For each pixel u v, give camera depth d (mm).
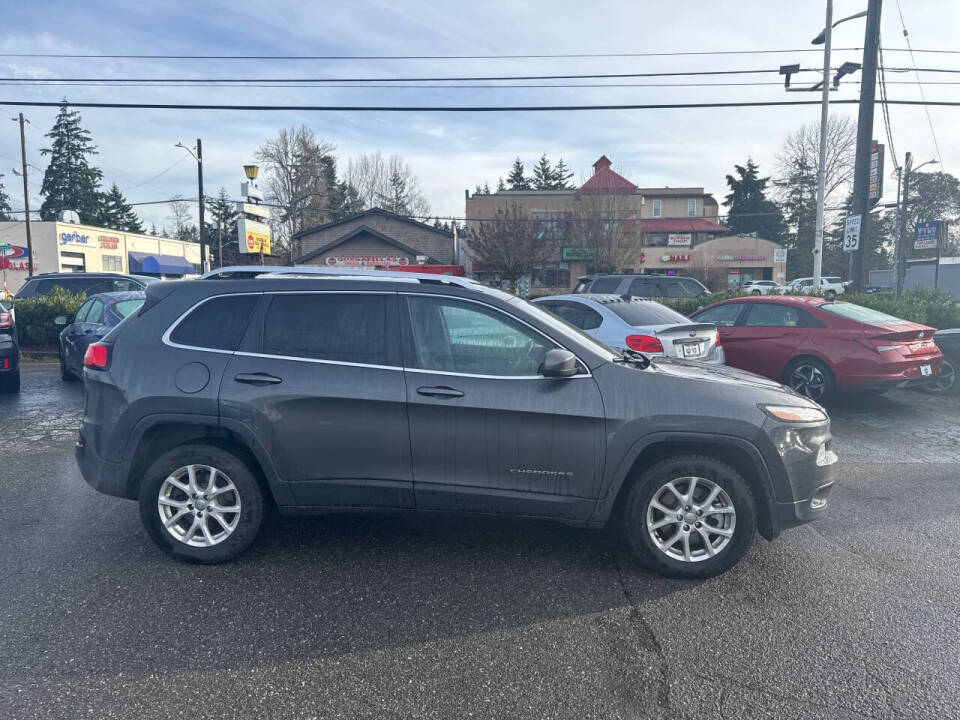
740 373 4582
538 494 3969
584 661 3139
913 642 3309
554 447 3922
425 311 4109
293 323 4156
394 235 39938
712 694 2891
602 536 4680
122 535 4672
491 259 36625
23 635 3332
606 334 8164
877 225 69062
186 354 4145
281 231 65375
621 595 3809
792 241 66062
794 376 9156
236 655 3172
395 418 3984
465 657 3172
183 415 4062
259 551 4395
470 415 3943
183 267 55562
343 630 3408
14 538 4613
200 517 4148
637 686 2945
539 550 4438
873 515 5168
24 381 12117
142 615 3543
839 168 60438
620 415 3885
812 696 2877
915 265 38500
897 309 11844
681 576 3986
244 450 4168
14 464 6570
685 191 57906
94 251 47000
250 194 35469
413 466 4004
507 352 4039
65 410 9422
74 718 2701
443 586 3908
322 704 2811
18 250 43031
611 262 37438
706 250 50125
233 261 66375
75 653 3174
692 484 3949
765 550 4465
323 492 4070
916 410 9328
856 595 3814
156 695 2859
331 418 4008
